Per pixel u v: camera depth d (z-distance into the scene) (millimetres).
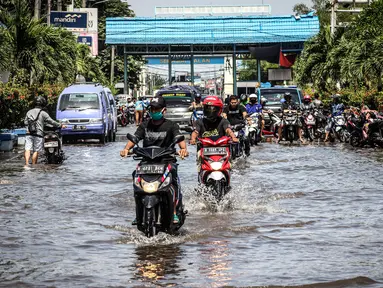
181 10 115875
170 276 10719
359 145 38938
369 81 52094
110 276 10742
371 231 14062
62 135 43344
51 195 19562
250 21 114250
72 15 86062
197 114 42062
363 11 56125
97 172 25672
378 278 10477
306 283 10203
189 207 17266
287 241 13195
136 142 13875
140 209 13500
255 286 10070
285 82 121875
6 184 22125
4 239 13516
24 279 10570
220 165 17344
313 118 43688
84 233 14125
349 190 20078
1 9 56875
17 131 42062
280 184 21688
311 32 113562
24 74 53625
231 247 12734
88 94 44000
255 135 40031
